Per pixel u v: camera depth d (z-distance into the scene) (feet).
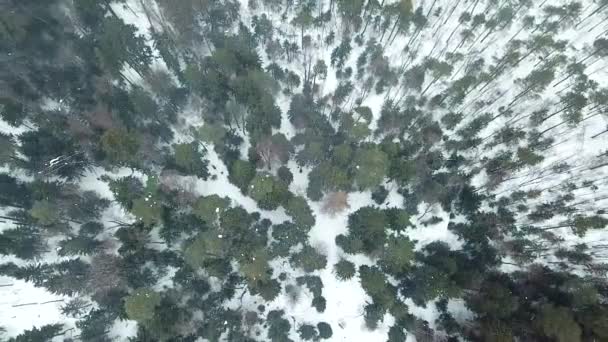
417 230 203.41
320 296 190.19
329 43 237.86
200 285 186.09
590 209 202.69
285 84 228.84
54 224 187.93
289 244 188.14
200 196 196.34
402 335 182.29
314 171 197.57
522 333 171.73
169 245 192.24
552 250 197.26
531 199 206.69
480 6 245.65
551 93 225.76
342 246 194.18
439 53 239.50
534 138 217.97
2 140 190.70
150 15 243.81
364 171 183.83
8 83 206.08
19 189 190.90
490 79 226.38
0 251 180.65
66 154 199.72
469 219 204.13
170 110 216.74
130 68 226.99
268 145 198.39
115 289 181.68
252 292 186.19
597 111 221.05
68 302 189.06
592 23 240.73
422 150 214.90
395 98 228.63
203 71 218.38
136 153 191.93
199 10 230.89
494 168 212.02
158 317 168.14
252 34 238.89
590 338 162.30
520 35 242.17
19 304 187.62
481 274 183.73
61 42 222.07
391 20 233.96
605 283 187.73
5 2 217.97
